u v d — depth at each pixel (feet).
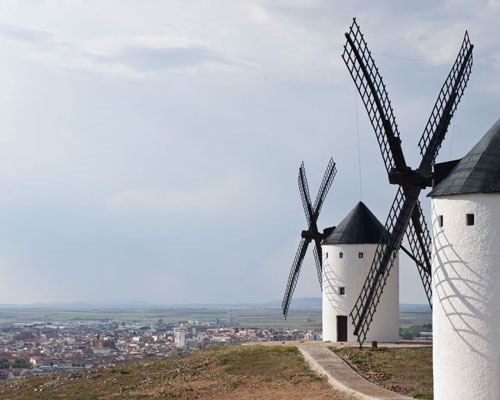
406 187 119.85
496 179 77.71
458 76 128.06
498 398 76.33
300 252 187.11
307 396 93.86
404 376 106.22
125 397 103.24
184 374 118.83
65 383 123.95
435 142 123.24
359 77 119.34
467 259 78.79
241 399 95.55
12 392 120.47
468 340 78.23
